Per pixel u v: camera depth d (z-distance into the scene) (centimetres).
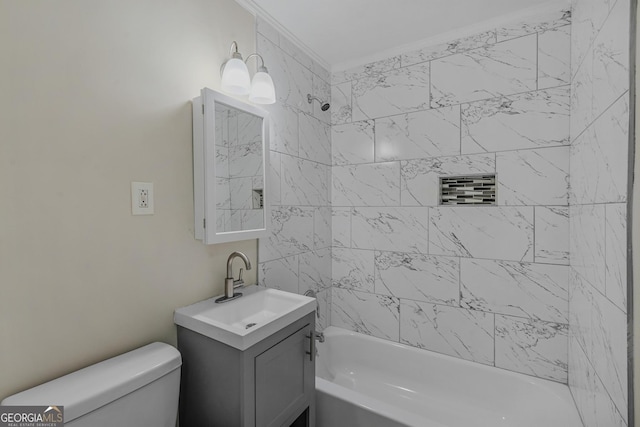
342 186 225
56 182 88
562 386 155
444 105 186
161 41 116
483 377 173
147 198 111
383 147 208
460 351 184
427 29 180
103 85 98
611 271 93
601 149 103
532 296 164
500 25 169
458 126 182
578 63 135
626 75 82
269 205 158
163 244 117
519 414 160
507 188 169
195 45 129
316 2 156
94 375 88
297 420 138
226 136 133
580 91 132
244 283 156
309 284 205
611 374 92
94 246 96
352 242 221
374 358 206
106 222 99
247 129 145
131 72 106
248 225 145
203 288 133
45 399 77
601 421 102
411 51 197
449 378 182
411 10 162
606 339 97
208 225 123
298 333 126
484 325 177
